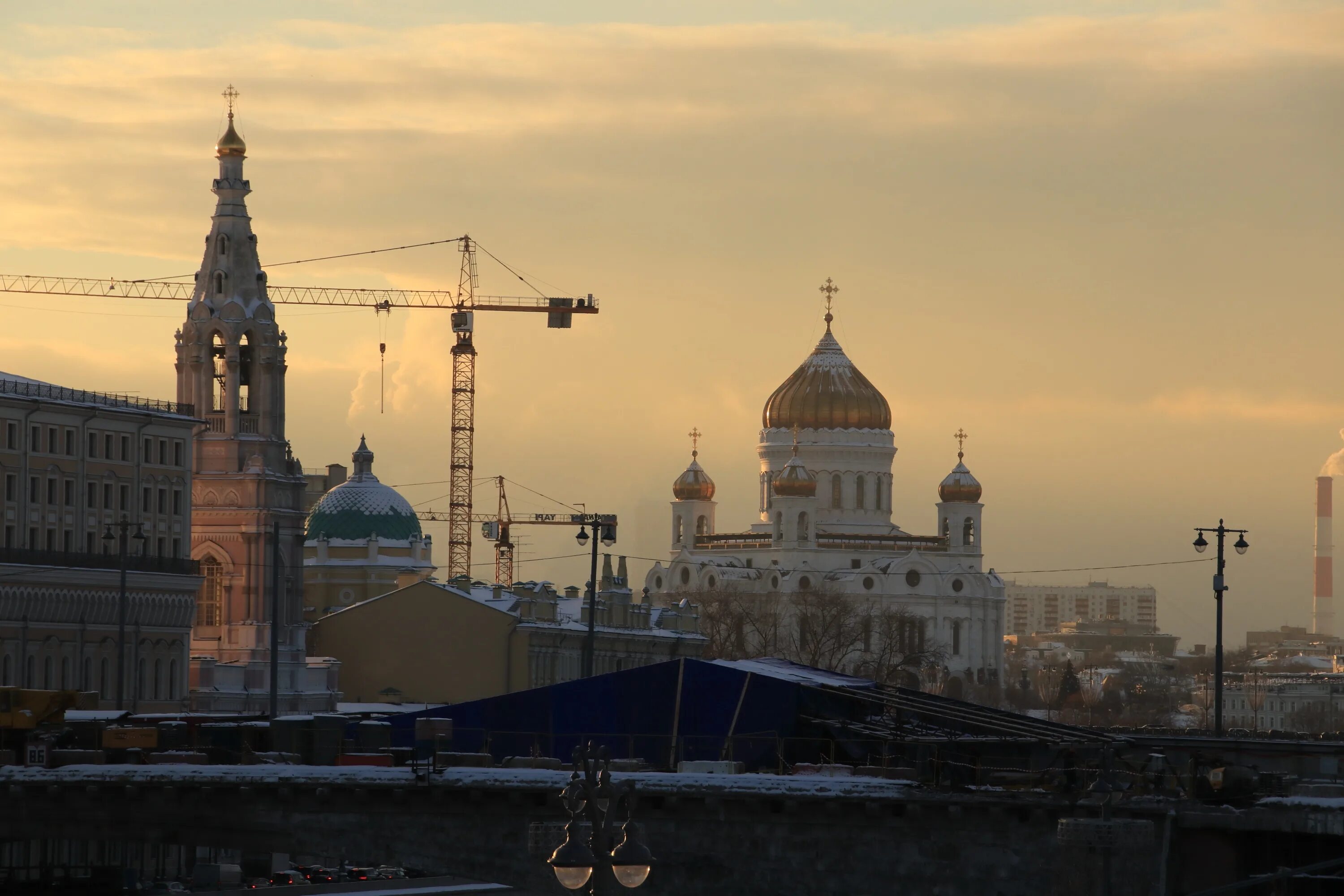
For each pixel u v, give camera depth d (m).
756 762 140.62
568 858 76.88
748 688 142.25
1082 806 119.56
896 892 121.88
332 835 128.00
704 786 123.38
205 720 147.00
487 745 141.25
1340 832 116.06
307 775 127.88
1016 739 130.75
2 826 131.50
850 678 155.00
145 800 129.88
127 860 178.88
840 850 122.50
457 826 126.75
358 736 142.38
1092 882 117.25
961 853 121.19
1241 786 126.12
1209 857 119.44
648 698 143.75
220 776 128.75
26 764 133.88
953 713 140.88
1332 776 146.00
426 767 127.38
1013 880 120.38
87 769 130.62
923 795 121.56
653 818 124.19
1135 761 139.12
